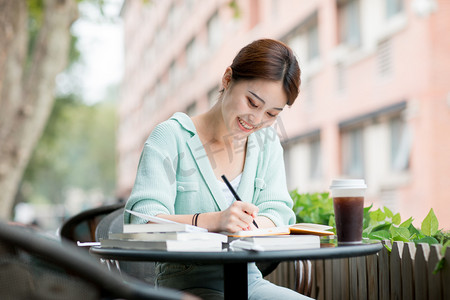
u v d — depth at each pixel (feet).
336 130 37.88
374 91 34.04
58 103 61.77
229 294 4.80
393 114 32.86
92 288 3.04
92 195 154.92
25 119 24.75
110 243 5.10
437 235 6.21
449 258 5.07
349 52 36.29
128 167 112.98
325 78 39.09
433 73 29.32
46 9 25.30
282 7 44.70
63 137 70.59
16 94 25.08
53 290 3.03
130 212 5.08
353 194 5.05
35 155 62.39
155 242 4.48
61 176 114.21
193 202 6.10
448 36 29.35
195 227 4.75
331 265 7.48
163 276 6.06
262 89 5.72
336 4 37.32
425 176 29.68
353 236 5.06
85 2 27.04
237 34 52.39
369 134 35.14
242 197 6.34
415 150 30.45
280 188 6.59
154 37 90.79
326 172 39.01
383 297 6.22
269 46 5.81
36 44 25.26
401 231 6.27
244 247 4.41
